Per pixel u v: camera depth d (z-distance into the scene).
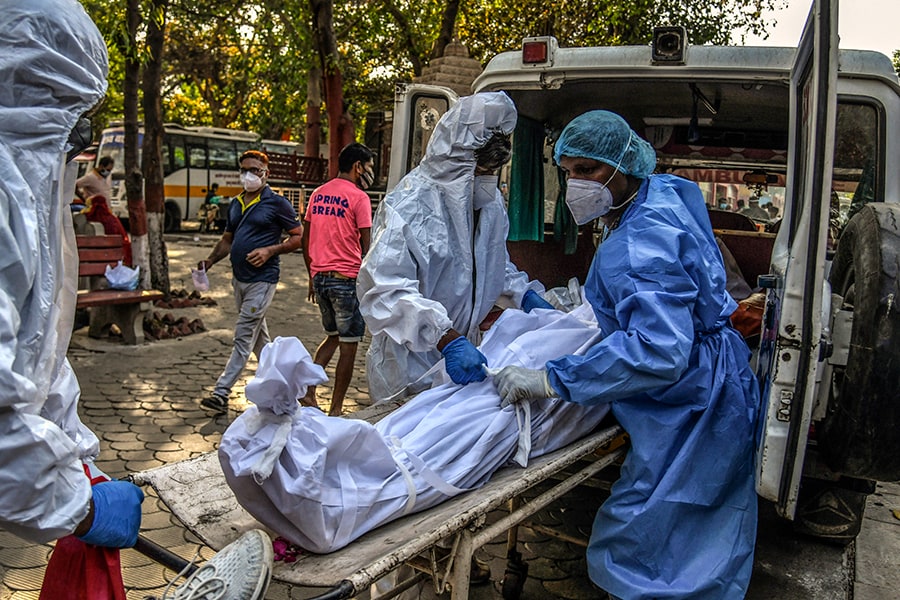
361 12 14.45
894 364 2.76
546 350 2.96
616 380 2.59
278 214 5.68
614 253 2.74
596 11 12.36
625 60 4.23
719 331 2.94
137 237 8.84
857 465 2.89
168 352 7.36
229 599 1.66
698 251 2.75
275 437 1.98
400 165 5.03
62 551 1.95
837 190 3.94
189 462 2.46
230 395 6.15
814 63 2.51
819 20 2.46
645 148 2.92
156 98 9.27
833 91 2.48
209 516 2.18
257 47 15.72
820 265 2.54
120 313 7.56
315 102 19.06
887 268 2.79
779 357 2.65
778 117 5.27
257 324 5.74
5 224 1.48
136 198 8.78
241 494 2.02
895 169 3.72
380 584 2.99
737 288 4.64
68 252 1.94
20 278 1.51
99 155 21.67
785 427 2.66
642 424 2.78
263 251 5.54
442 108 4.98
